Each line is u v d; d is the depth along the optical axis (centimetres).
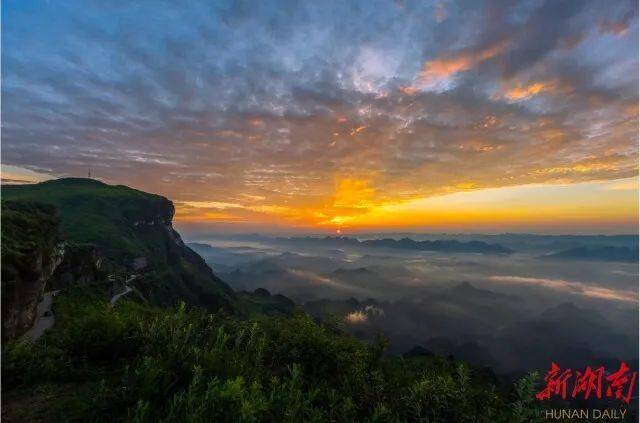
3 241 2059
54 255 3212
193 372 580
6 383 604
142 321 784
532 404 574
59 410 543
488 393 632
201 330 787
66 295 3338
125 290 4906
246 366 678
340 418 538
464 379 638
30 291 2177
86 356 707
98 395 522
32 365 648
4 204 2880
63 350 730
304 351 779
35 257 2231
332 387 691
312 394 570
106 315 782
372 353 862
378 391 629
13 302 1953
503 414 577
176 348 657
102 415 498
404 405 589
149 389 520
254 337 816
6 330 1841
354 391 641
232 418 476
